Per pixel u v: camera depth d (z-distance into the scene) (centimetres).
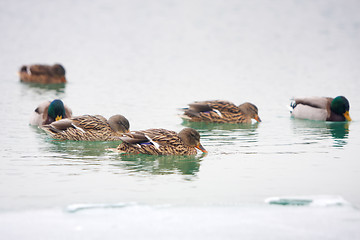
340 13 5009
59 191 1194
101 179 1288
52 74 2802
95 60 3428
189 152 1529
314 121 2073
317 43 3931
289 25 4600
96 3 5591
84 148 1603
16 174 1320
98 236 957
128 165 1416
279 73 3019
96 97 2416
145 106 2227
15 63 3325
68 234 964
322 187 1226
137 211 1072
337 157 1494
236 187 1227
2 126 1872
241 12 5156
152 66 3238
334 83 2739
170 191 1198
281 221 1023
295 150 1577
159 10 5275
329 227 994
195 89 2608
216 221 1021
